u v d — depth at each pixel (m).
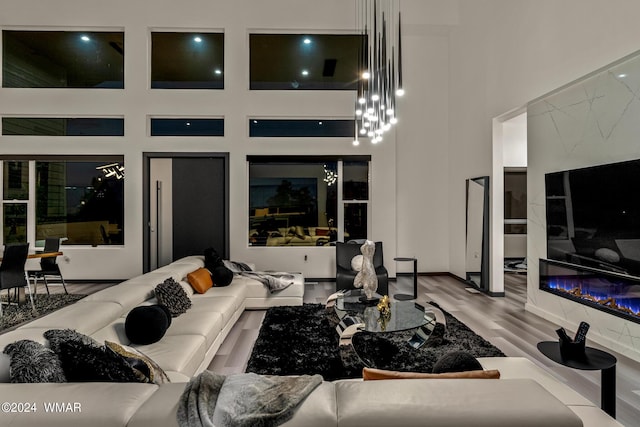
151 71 6.43
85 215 6.47
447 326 3.90
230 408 1.17
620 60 3.10
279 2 6.37
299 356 3.09
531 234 4.43
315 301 5.06
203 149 6.38
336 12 6.39
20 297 4.69
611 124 3.21
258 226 6.63
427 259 7.09
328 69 6.59
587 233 3.50
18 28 6.24
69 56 6.36
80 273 6.29
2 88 6.20
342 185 6.69
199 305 3.47
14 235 6.41
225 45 6.36
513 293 5.57
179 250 6.48
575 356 2.00
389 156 6.54
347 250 5.64
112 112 6.28
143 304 2.98
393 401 1.15
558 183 3.91
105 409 1.17
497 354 3.14
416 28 6.71
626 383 2.63
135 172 6.30
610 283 3.26
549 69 4.03
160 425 1.13
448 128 7.06
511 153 6.59
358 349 3.22
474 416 1.09
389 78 3.99
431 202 7.07
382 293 5.00
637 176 2.95
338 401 1.17
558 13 3.88
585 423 1.48
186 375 2.13
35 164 6.43
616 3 3.13
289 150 6.45
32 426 1.11
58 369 1.44
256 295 4.64
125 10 6.24
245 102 6.40
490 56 5.35
